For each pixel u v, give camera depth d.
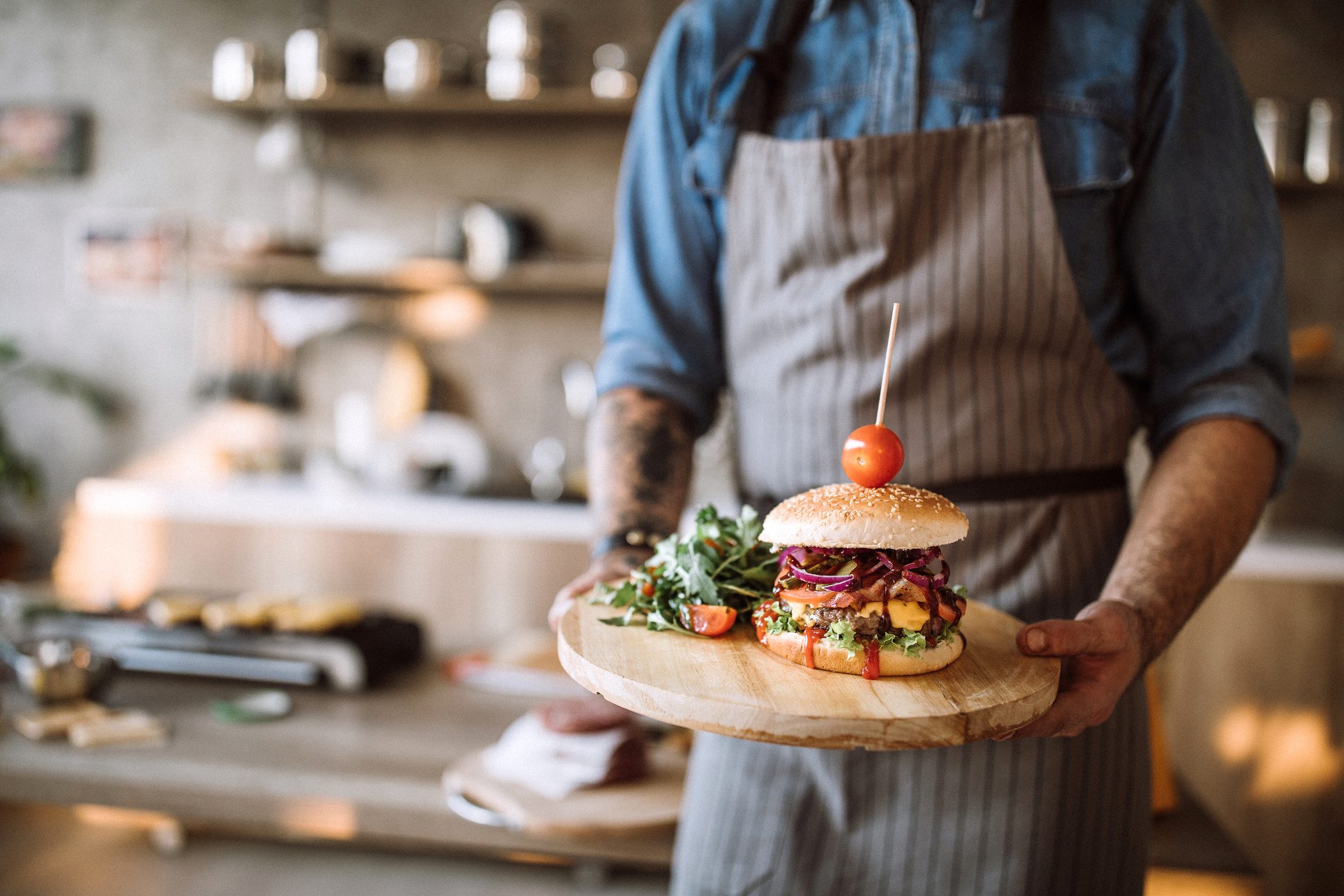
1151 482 0.92
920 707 0.72
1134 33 0.97
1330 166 3.23
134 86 4.02
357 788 1.47
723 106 1.08
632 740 1.51
